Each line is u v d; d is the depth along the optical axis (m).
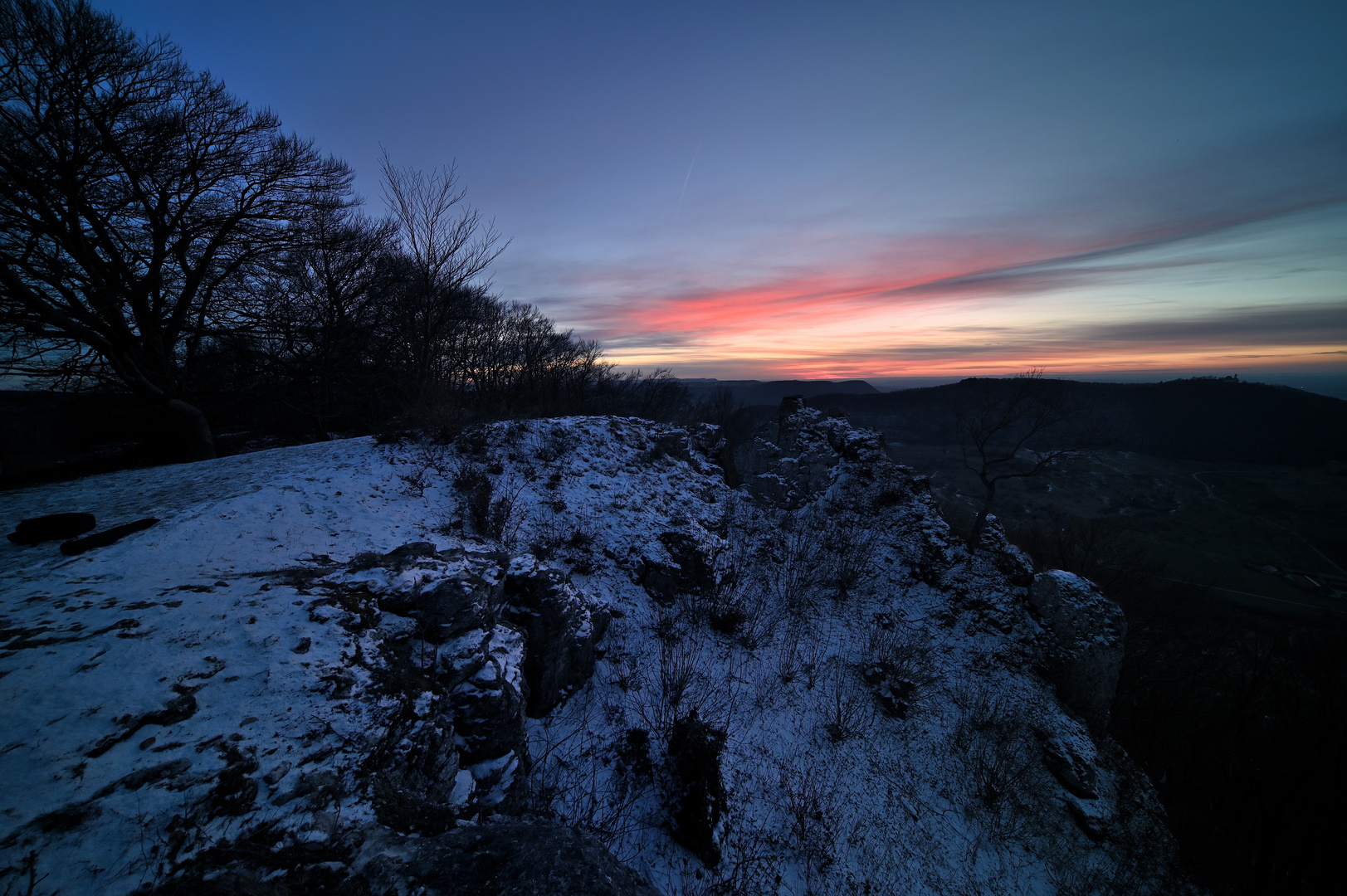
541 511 9.54
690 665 7.72
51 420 15.36
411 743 3.81
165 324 14.16
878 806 7.00
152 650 3.86
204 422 14.25
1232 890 12.95
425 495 8.84
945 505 23.50
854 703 8.45
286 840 2.74
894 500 13.12
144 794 2.77
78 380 12.91
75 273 11.73
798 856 5.96
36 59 10.88
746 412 28.64
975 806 7.65
